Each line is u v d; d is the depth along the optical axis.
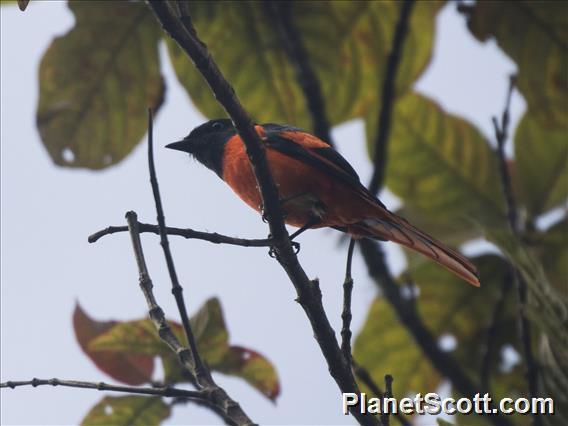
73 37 11.23
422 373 11.77
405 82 12.04
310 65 11.71
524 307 8.86
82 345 8.07
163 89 11.36
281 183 9.59
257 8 11.23
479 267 11.62
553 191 11.57
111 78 11.32
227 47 11.45
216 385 6.45
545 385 8.86
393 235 9.82
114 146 11.45
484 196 11.84
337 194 9.59
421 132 11.99
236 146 9.98
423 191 11.98
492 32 11.53
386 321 11.68
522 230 11.48
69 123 11.34
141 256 6.73
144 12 11.17
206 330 7.80
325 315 7.03
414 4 10.90
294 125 11.73
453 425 6.67
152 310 6.69
